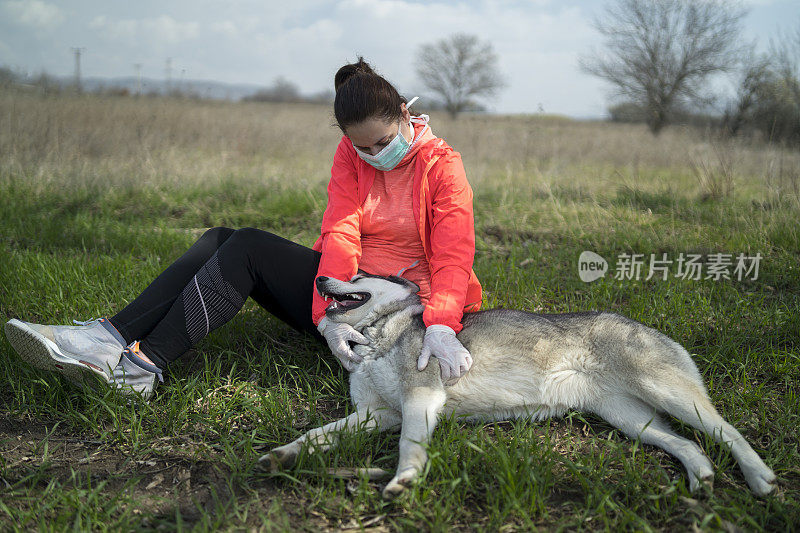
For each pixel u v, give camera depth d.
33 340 2.58
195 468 2.47
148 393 2.84
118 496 2.19
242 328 3.64
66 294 4.08
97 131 10.08
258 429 2.69
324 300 2.81
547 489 2.30
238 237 2.91
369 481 2.36
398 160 2.79
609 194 7.58
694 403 2.54
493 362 2.76
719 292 4.30
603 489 2.26
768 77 9.26
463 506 2.22
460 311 2.65
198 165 9.05
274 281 2.97
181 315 2.81
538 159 11.86
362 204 2.94
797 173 6.78
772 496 2.19
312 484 2.37
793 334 3.58
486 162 11.73
